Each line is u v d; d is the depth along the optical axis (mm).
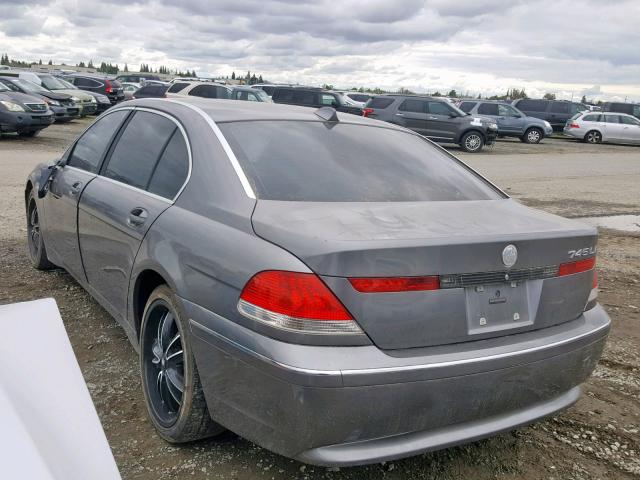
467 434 2436
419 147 3752
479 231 2537
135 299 3258
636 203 11070
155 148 3520
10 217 7508
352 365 2197
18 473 1129
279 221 2504
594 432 3232
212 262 2549
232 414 2479
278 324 2248
